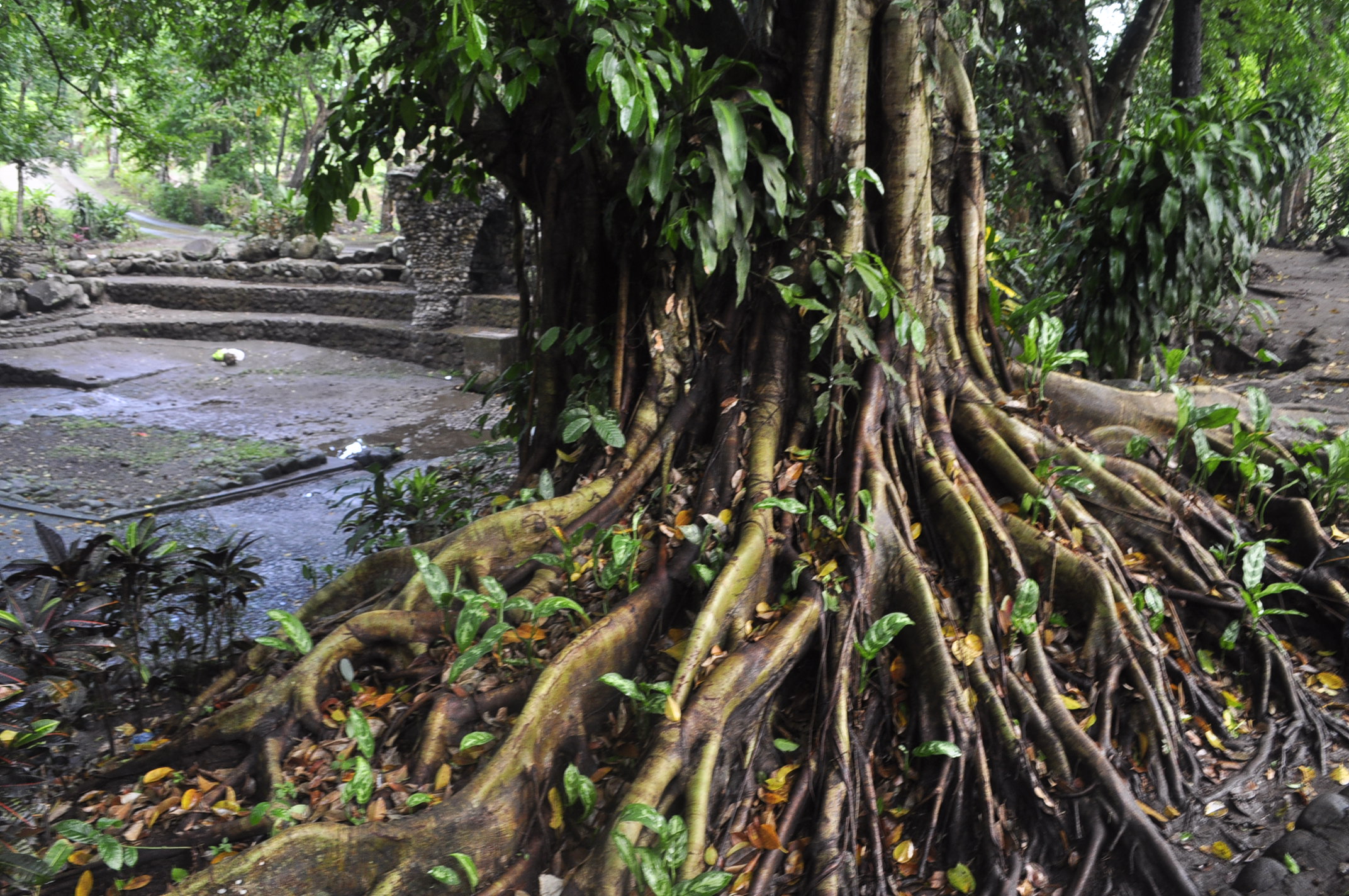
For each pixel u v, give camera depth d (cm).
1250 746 415
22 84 2472
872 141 509
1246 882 341
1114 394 554
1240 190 588
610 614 389
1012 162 1235
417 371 1798
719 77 448
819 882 333
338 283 2173
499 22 450
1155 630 445
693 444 496
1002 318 614
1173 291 605
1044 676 403
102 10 1053
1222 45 1536
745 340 501
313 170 550
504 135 538
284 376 1717
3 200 2620
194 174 4466
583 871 312
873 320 498
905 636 411
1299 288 1201
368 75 517
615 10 411
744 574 400
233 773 359
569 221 544
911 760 386
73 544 403
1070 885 344
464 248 1844
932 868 362
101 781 370
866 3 487
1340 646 463
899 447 478
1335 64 1502
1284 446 563
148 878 322
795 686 403
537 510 448
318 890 297
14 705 414
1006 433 500
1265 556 484
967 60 569
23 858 298
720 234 438
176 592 451
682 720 344
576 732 359
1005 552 442
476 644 390
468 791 321
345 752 356
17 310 1962
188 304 2152
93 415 1377
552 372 572
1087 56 1266
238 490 1021
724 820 355
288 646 383
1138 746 399
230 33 1088
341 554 816
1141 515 488
